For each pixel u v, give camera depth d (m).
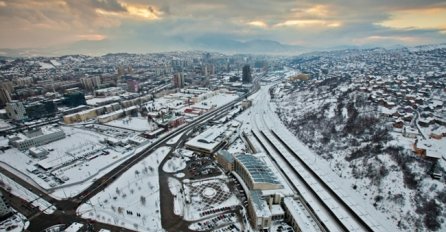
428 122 165.62
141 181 141.50
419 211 101.31
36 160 168.25
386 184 117.81
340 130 180.75
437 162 116.69
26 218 112.25
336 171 140.88
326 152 162.12
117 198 126.00
